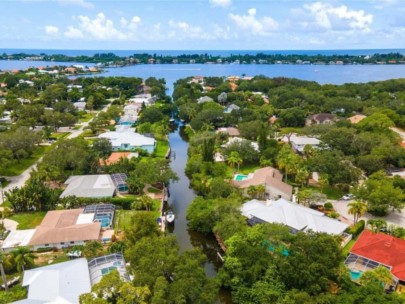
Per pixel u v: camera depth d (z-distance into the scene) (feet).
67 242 222.89
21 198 264.31
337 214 264.11
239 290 176.35
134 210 280.72
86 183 304.91
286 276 171.94
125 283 145.38
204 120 518.37
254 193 289.74
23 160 386.73
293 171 323.16
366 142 367.86
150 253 169.68
